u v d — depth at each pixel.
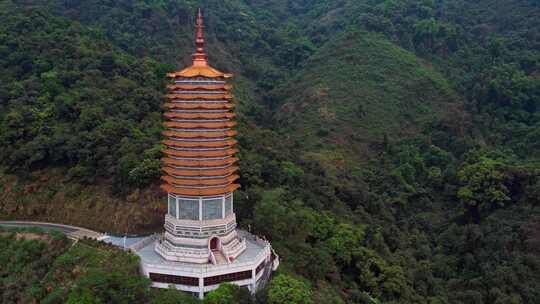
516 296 61.12
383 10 157.38
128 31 126.62
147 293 42.00
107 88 77.81
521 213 75.88
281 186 68.38
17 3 118.69
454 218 84.94
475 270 70.00
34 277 46.62
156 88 83.88
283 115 126.00
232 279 44.59
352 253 61.69
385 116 118.12
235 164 65.75
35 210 62.47
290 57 155.25
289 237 57.16
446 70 137.62
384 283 59.66
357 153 107.50
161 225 58.28
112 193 61.59
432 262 73.50
